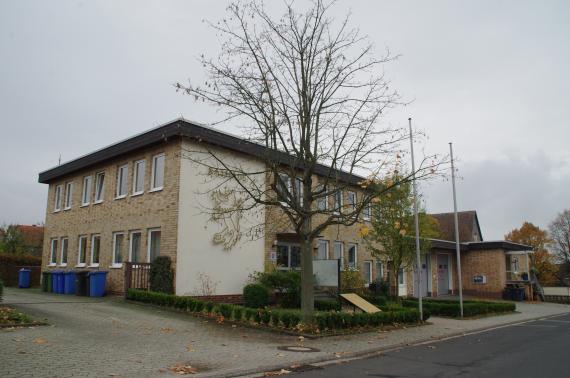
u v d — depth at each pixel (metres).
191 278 17.03
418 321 16.19
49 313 13.02
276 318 12.67
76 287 18.83
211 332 11.73
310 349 10.22
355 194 24.80
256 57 13.18
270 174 15.62
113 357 8.40
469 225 44.66
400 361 9.60
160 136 17.52
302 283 12.85
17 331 10.22
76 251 22.48
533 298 34.44
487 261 34.78
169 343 10.03
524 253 35.66
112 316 13.16
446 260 36.16
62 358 8.09
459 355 10.50
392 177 15.02
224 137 18.14
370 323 14.09
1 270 25.77
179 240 16.81
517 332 15.48
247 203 19.00
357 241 26.30
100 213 21.09
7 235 37.16
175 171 17.28
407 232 19.34
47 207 25.56
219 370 7.91
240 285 18.69
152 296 15.59
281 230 20.19
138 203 18.89
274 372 8.23
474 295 35.03
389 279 25.38
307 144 13.11
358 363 9.29
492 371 8.70
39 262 27.47
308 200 13.09
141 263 17.06
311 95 13.22
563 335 14.66
